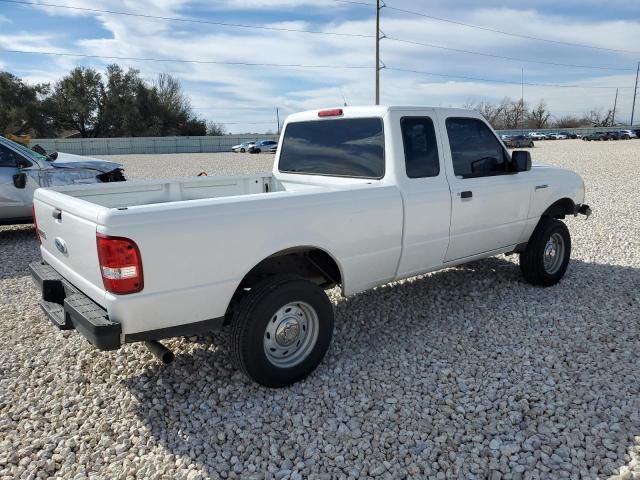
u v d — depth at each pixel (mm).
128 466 2832
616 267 6402
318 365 3873
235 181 5223
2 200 8242
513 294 5438
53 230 3697
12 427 3236
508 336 4406
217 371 3854
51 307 3586
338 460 2840
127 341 3020
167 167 28234
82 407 3438
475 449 2895
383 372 3809
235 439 3057
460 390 3537
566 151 38875
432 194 4355
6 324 4863
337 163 4719
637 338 4309
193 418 3279
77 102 64312
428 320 4793
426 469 2746
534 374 3707
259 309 3350
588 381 3588
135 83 68312
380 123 4289
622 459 2775
